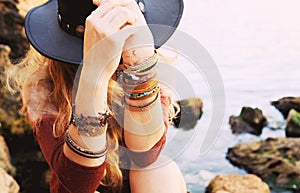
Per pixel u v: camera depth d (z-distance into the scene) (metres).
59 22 1.75
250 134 5.19
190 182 4.37
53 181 1.89
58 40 1.73
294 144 4.84
